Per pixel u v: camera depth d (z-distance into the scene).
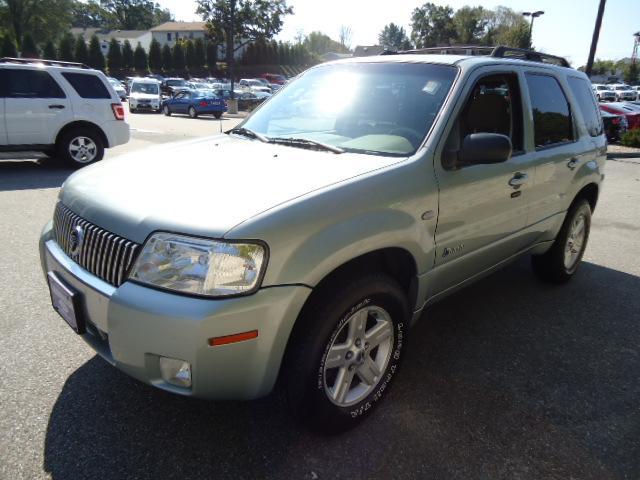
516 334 3.61
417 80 3.08
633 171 11.75
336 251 2.13
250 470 2.23
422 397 2.81
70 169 9.42
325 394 2.30
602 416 2.72
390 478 2.23
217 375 1.98
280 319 2.02
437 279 2.87
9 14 68.19
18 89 8.77
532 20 31.17
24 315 3.52
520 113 3.42
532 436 2.53
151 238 2.02
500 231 3.29
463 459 2.35
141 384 2.79
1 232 5.35
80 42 61.22
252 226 1.96
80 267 2.31
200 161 2.69
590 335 3.64
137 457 2.28
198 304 1.90
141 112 29.17
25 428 2.42
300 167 2.51
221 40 60.16
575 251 4.60
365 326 2.45
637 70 76.12
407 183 2.51
